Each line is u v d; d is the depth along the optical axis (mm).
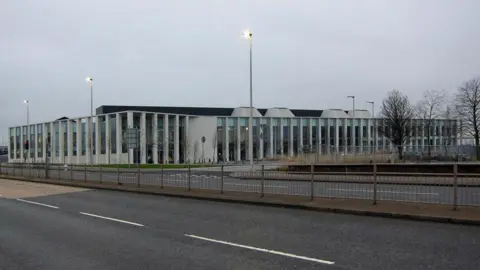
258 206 13906
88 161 65625
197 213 12555
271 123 72750
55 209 14172
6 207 14992
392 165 25438
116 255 7500
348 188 13984
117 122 60000
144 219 11609
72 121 71375
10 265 6996
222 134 69688
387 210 11414
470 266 6301
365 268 6289
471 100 53625
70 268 6727
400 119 58844
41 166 31969
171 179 20391
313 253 7277
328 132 76875
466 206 11500
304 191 14945
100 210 13680
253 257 7090
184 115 67000
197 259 7059
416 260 6691
